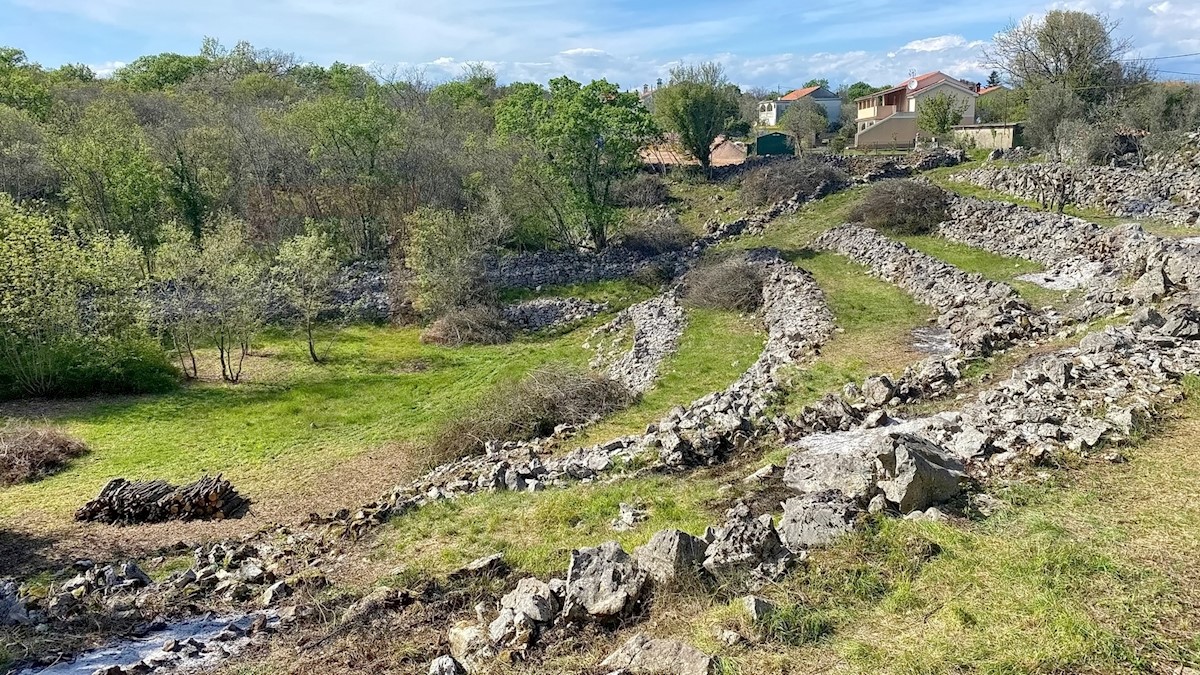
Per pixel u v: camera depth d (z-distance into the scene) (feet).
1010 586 22.41
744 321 86.94
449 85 251.39
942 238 105.09
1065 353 46.60
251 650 26.66
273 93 231.09
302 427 73.56
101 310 89.86
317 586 33.09
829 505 28.22
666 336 84.69
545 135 125.49
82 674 25.73
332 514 48.88
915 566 24.48
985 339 54.90
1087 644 19.29
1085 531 25.40
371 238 136.46
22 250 83.35
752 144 212.64
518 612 24.71
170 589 34.71
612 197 151.33
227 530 48.34
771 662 20.48
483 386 83.10
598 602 24.54
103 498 51.49
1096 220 95.86
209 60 282.36
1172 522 25.30
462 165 139.44
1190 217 87.40
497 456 55.31
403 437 69.62
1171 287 55.72
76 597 33.53
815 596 23.57
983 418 37.55
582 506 38.37
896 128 211.41
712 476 40.29
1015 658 19.17
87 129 132.87
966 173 137.18
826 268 99.91
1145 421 33.83
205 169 131.23
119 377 86.43
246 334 96.17
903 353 60.54
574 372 68.23
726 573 25.23
